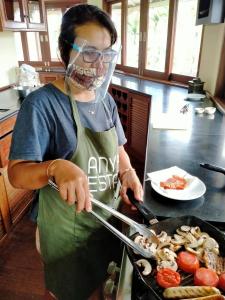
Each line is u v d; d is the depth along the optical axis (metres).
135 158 3.00
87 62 0.71
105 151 0.83
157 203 0.85
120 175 0.96
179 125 1.66
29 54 4.17
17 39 4.04
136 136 2.89
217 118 1.85
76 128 0.76
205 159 1.17
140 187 0.88
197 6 2.31
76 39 0.69
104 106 0.87
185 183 0.94
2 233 1.72
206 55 2.45
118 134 0.99
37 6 2.73
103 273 0.98
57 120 0.73
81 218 0.85
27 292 1.39
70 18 0.69
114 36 0.73
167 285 0.52
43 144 0.72
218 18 2.06
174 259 0.58
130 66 3.76
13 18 2.31
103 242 0.93
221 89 2.30
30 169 0.64
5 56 2.53
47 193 0.81
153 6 3.05
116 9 3.74
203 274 0.53
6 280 1.46
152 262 0.58
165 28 2.95
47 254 0.90
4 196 1.70
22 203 1.95
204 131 1.57
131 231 0.71
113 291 0.76
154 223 0.69
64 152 0.76
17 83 2.63
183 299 0.48
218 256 0.59
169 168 1.04
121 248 0.95
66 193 0.56
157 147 1.31
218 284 0.52
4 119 1.63
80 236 0.88
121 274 0.61
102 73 0.75
